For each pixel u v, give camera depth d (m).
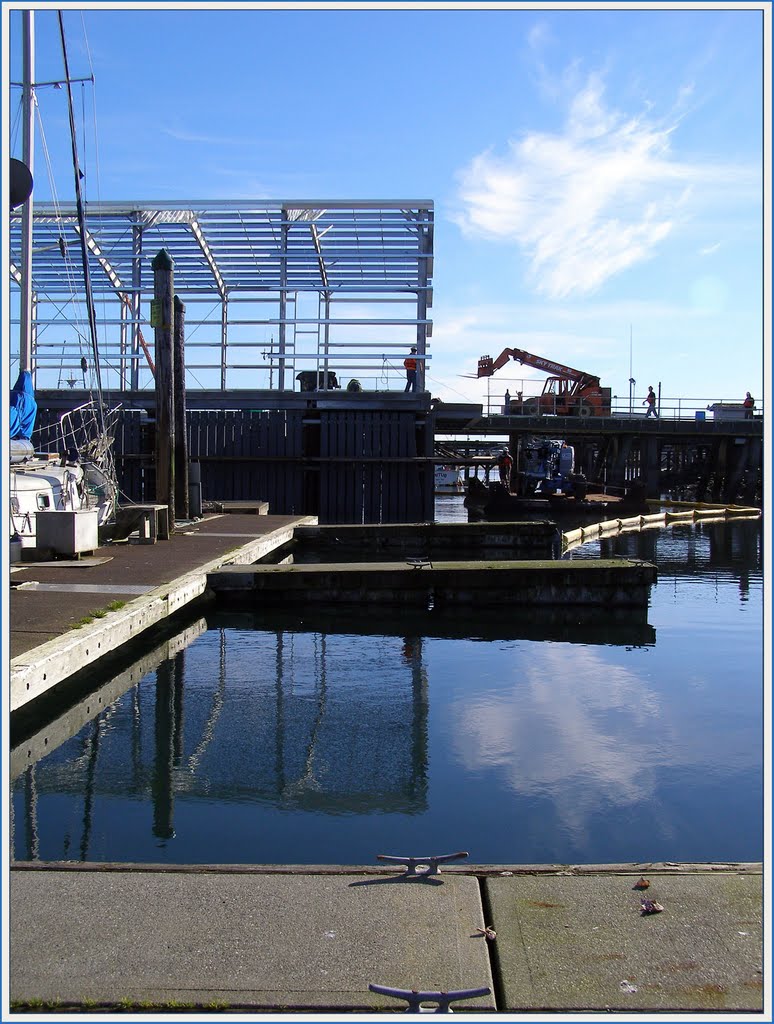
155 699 7.96
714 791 5.73
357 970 2.99
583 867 3.74
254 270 26.50
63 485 14.12
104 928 3.23
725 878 3.62
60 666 6.75
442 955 3.07
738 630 11.55
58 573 11.08
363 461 25.31
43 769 6.13
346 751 6.51
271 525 18.92
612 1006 2.82
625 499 33.09
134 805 5.45
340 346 26.89
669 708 7.77
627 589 12.64
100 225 24.61
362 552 20.02
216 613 12.17
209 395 25.59
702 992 2.89
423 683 8.60
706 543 23.39
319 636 10.91
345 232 24.92
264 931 3.22
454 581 12.53
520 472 35.00
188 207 24.05
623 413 39.12
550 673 9.08
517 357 42.34
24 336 15.95
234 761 6.29
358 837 4.95
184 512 19.31
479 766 6.20
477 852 4.75
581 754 6.46
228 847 4.79
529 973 2.98
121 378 27.06
